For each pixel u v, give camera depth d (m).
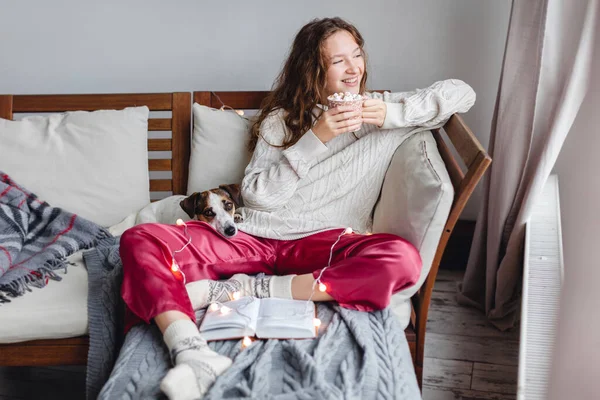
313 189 2.10
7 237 2.08
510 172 2.24
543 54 2.05
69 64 2.88
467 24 2.70
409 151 2.02
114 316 1.81
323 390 1.32
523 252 2.26
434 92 2.05
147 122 2.52
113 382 1.45
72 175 2.36
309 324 1.61
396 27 2.75
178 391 1.32
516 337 2.38
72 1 2.80
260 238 2.05
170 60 2.86
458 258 2.96
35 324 1.75
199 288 1.76
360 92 2.29
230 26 2.80
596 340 0.76
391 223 1.98
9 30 2.85
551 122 2.06
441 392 2.04
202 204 2.06
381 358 1.50
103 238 2.22
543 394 1.49
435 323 2.48
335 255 1.90
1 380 2.16
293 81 2.18
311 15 2.77
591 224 0.78
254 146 2.32
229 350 1.57
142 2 2.79
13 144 2.36
